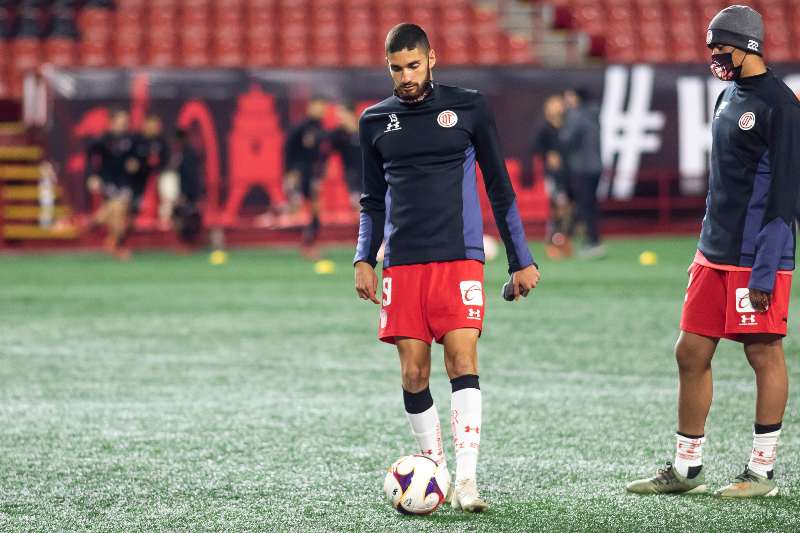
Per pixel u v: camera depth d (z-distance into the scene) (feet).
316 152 220.84
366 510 58.44
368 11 304.71
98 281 183.11
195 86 241.14
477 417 57.77
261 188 243.40
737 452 71.56
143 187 227.81
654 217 252.62
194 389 94.48
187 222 237.45
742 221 59.31
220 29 301.02
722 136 59.82
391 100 59.82
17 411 86.02
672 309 142.31
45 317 140.87
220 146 242.17
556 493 61.77
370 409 85.66
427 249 58.54
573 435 76.64
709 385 61.16
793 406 85.35
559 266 197.77
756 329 59.16
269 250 239.30
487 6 310.86
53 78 240.32
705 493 61.57
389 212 59.72
